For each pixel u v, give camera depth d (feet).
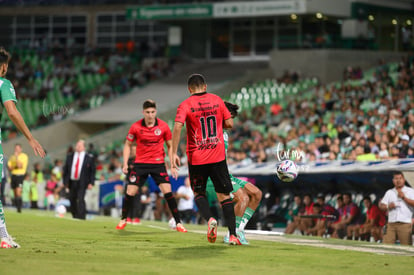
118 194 194.80
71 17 470.80
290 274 50.31
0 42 476.95
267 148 201.57
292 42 362.12
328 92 264.72
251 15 355.56
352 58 346.13
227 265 55.26
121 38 460.14
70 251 62.18
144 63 399.65
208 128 68.80
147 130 100.89
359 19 349.82
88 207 206.49
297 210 141.79
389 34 359.87
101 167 256.93
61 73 384.06
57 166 232.12
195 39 406.82
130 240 77.82
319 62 342.85
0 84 59.57
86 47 415.64
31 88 360.48
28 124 340.59
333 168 128.77
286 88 316.60
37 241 72.13
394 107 213.66
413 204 107.14
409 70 271.08
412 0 358.64
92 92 357.20
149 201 179.11
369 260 60.59
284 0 345.92
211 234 68.64
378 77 273.95
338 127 195.11
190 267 53.31
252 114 278.46
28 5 475.72
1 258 53.93
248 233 100.22
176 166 69.41
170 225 109.40
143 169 101.04
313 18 370.53
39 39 474.08
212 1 375.25
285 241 83.56
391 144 159.02
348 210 129.49
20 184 169.99
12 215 128.06
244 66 378.53
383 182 124.36
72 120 329.31
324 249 71.41
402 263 58.70
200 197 70.49
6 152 299.99
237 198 77.41
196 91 69.51
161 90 356.38
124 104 342.23
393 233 108.47
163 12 379.35
